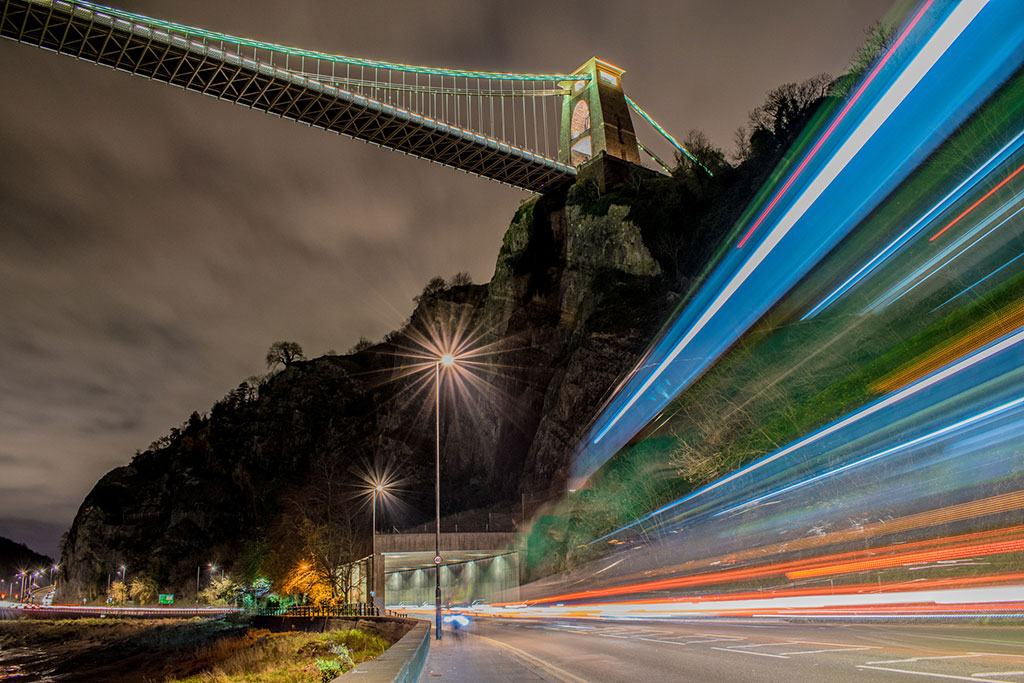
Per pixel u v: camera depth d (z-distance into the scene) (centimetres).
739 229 9088
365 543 9625
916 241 5300
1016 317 3812
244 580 14238
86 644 9806
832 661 1201
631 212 11506
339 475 17375
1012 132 4472
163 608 13850
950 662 1102
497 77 12475
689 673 1179
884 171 6156
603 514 7106
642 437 7956
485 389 14138
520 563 7438
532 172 12744
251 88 10238
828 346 5103
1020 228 4222
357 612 6309
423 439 16738
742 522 4744
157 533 19725
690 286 10125
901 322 4756
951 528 3231
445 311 18925
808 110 9562
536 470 10506
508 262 14338
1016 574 2367
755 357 5741
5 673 7175
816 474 4228
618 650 1761
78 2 8612
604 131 12675
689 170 11738
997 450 3347
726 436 5066
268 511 17825
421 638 1919
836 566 3519
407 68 11431
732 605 3566
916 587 2639
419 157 11975
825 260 7044
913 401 3988
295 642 3912
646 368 9206
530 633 2852
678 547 5741
